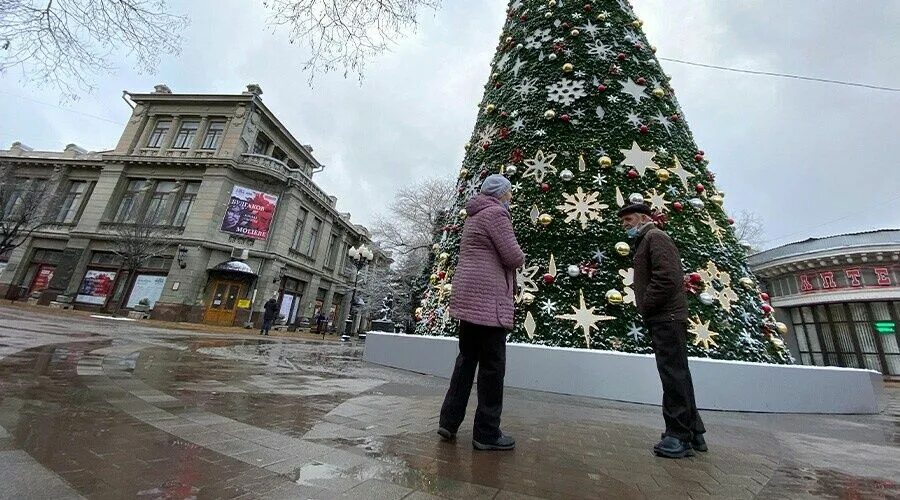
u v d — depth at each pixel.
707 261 5.59
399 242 28.33
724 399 4.59
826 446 3.02
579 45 7.30
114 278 22.12
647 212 3.17
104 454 1.74
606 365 4.78
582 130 6.53
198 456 1.84
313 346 11.81
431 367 5.84
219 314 21.62
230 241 22.83
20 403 2.39
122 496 1.37
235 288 22.25
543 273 5.72
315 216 28.81
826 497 1.91
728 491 1.93
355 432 2.50
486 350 2.45
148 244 20.55
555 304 5.47
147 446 1.90
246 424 2.45
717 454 2.64
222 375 4.27
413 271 27.06
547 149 6.54
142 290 21.69
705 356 5.00
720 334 5.18
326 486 1.61
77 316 15.73
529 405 3.99
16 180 24.61
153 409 2.58
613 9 7.71
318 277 29.44
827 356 19.36
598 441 2.75
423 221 27.72
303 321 27.44
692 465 2.34
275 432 2.33
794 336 21.02
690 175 6.29
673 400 2.61
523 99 7.23
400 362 6.46
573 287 5.52
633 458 2.40
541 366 5.02
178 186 23.50
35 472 1.48
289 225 24.89
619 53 7.14
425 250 26.80
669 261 2.82
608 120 6.55
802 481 2.15
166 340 8.20
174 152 24.20
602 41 7.30
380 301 30.25
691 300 5.29
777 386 4.75
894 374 17.28
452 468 1.96
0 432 1.86
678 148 6.48
